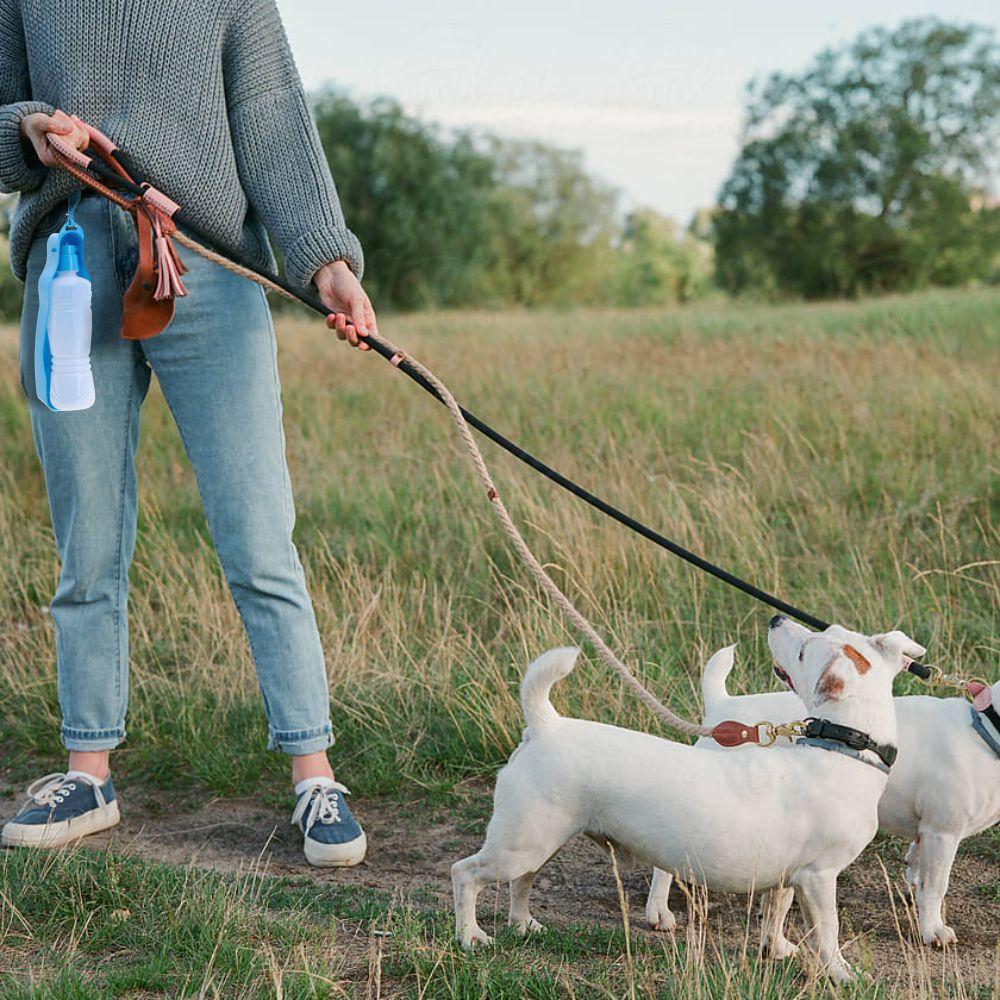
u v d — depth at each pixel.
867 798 2.81
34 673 4.78
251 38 3.46
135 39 3.30
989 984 2.81
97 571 3.61
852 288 42.12
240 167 3.49
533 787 2.82
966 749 3.06
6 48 3.45
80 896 3.02
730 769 2.81
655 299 56.31
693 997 2.52
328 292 3.43
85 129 3.24
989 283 42.31
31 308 3.48
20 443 7.97
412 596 5.33
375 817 3.85
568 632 4.73
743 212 43.59
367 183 40.19
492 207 47.34
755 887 2.81
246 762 4.12
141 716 4.47
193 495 6.88
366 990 2.66
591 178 54.25
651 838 2.81
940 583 5.14
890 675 2.92
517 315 20.78
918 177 41.94
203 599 5.20
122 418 3.55
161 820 3.84
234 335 3.49
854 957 2.95
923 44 42.41
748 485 6.22
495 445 7.59
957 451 6.67
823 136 42.88
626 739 2.85
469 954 2.77
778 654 3.03
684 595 5.10
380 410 8.68
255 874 3.33
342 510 6.51
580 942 2.94
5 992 2.55
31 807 3.63
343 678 4.58
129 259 3.37
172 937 2.82
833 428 7.16
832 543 5.66
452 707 4.29
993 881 3.36
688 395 8.38
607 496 6.13
